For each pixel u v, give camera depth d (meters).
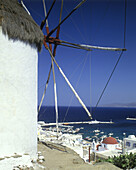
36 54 7.51
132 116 166.62
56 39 10.19
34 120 7.23
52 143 13.38
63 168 6.86
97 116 164.88
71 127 80.06
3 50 5.93
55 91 10.56
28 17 7.06
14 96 6.25
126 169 9.69
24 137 6.59
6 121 5.98
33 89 7.22
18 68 6.42
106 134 69.69
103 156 23.42
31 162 6.52
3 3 6.14
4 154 5.88
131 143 30.36
